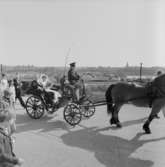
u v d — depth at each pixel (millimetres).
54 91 8031
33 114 8359
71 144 5680
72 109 7309
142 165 4520
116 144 5664
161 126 7211
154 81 6426
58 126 7281
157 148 5395
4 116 2893
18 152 5152
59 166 4461
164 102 6254
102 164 4562
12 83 9273
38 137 6215
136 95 6668
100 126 7238
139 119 8164
